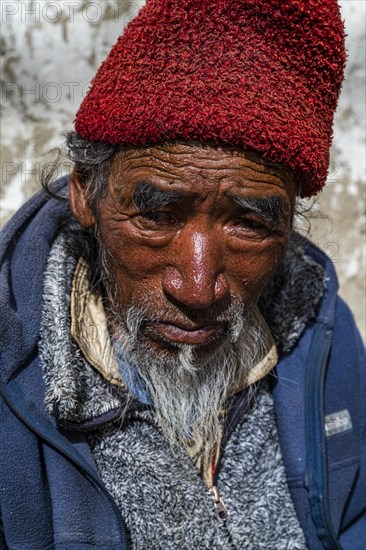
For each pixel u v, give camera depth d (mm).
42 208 960
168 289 826
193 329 852
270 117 762
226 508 977
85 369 913
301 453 1017
